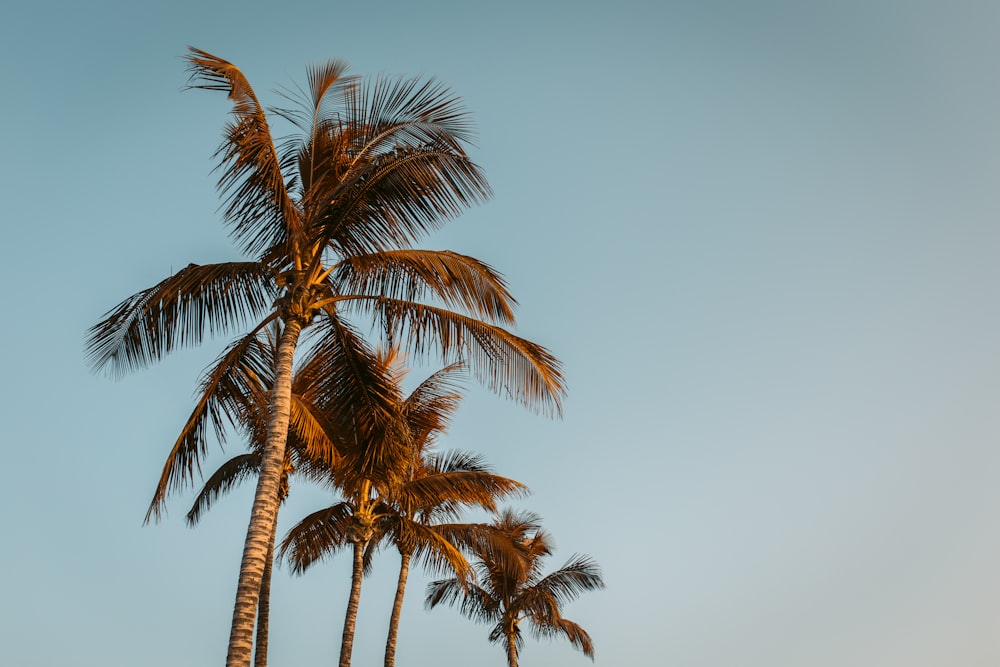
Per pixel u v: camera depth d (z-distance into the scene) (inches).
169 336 504.7
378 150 523.5
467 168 497.4
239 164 483.8
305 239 498.0
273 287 518.9
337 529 901.2
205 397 510.6
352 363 534.9
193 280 490.3
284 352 487.5
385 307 517.7
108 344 500.7
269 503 449.4
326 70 536.7
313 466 842.8
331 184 530.0
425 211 506.0
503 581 1234.0
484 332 518.6
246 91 485.7
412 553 996.6
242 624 414.3
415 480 885.8
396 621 998.4
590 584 1229.7
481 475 891.4
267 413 573.9
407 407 855.7
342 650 827.4
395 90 520.7
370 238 507.2
